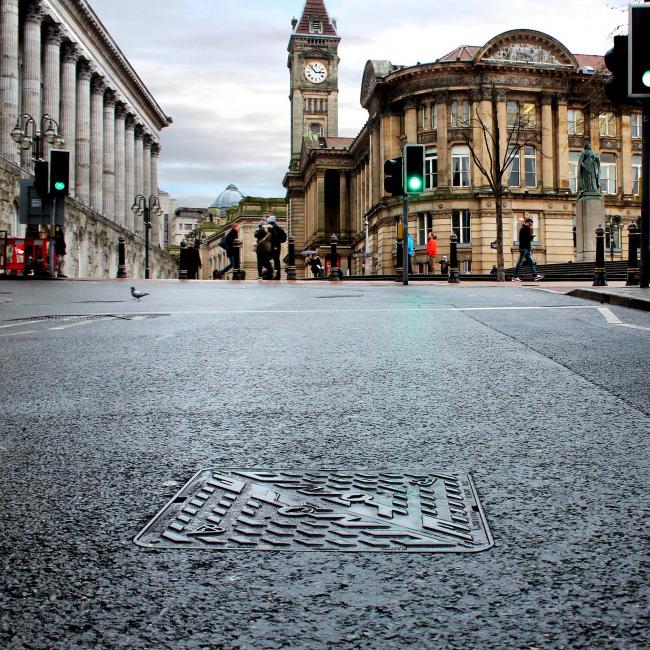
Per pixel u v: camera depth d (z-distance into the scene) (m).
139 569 2.17
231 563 2.21
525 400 4.44
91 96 59.44
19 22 46.31
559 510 2.63
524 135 49.91
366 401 4.44
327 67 99.44
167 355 6.23
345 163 76.88
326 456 3.31
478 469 3.12
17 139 27.80
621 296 10.52
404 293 14.56
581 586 2.06
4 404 4.41
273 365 5.71
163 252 80.75
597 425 3.85
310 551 2.29
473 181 49.50
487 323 8.38
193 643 1.78
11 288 18.08
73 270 42.69
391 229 52.56
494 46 49.38
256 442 3.55
